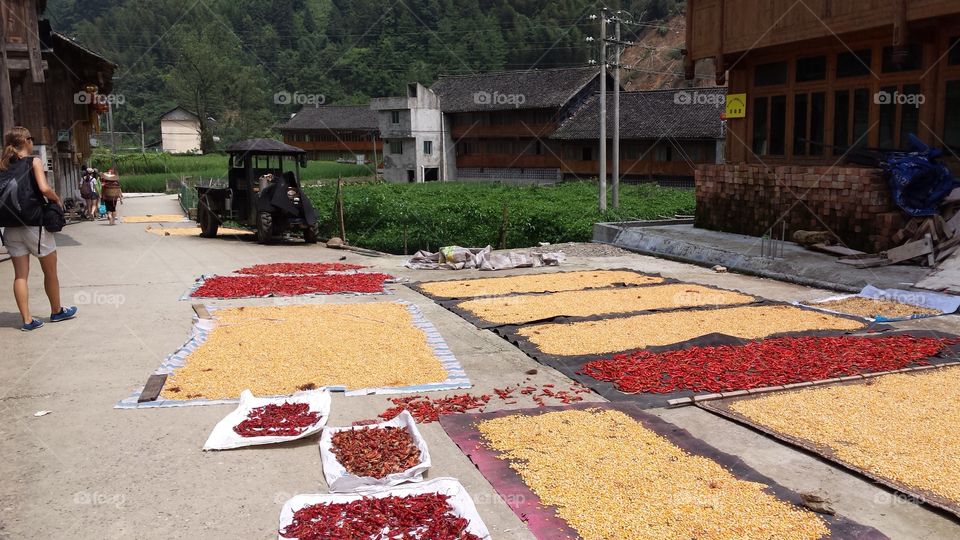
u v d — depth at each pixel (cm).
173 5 10069
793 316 859
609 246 1588
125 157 5469
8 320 832
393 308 920
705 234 1516
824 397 561
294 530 353
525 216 1917
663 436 482
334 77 9094
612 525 360
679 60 7312
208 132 7762
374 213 2066
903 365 646
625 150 4578
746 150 1538
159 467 442
